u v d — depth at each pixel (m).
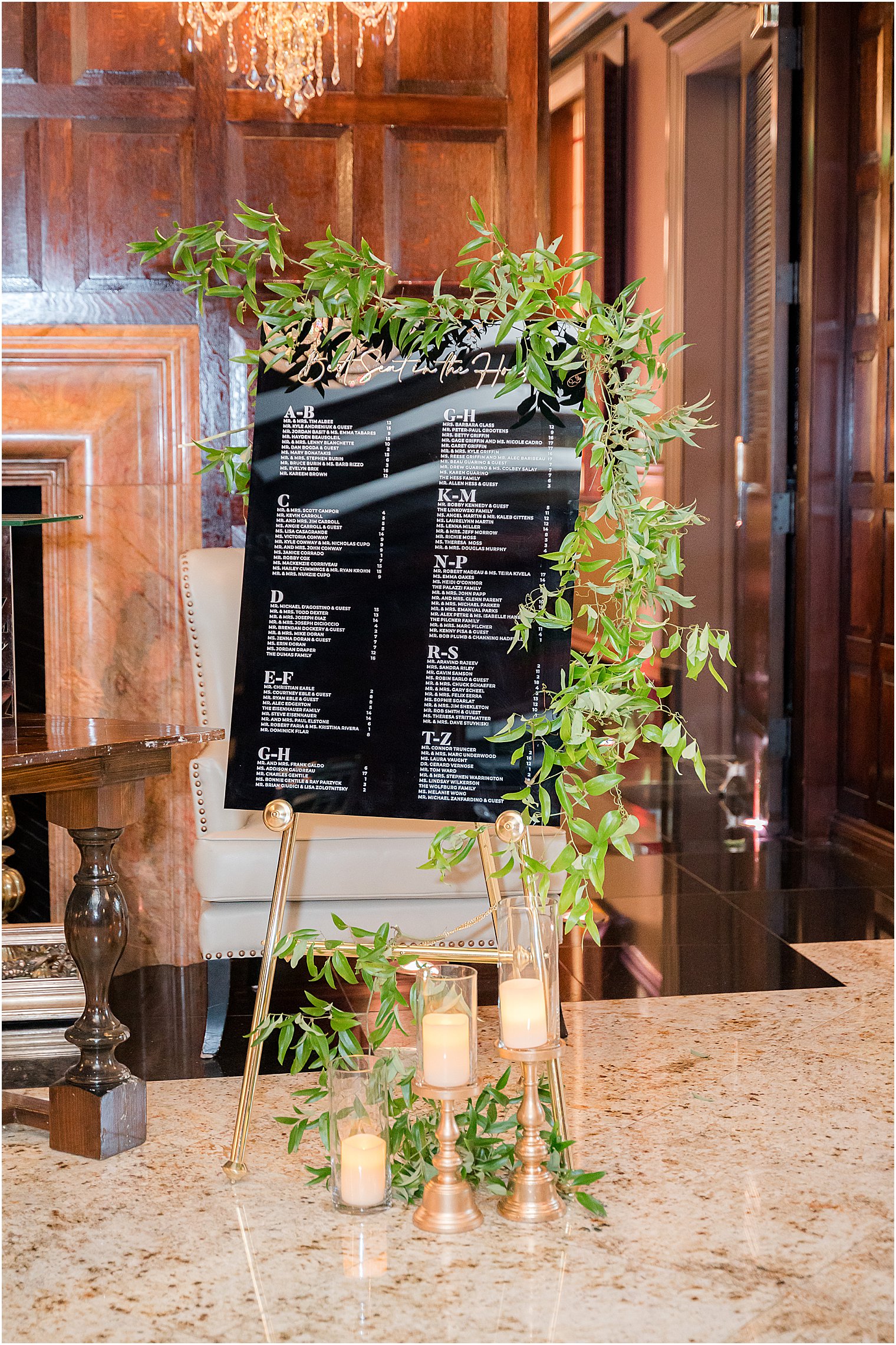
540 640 2.40
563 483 2.41
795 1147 2.39
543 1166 2.17
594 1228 2.10
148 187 3.69
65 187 3.64
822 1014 3.13
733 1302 1.87
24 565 3.77
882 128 4.70
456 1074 2.08
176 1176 2.33
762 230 5.28
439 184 3.87
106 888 2.48
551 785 2.36
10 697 2.71
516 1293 1.90
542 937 2.15
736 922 3.99
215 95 3.70
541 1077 2.65
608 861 4.84
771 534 5.20
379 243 3.85
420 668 2.43
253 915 2.97
